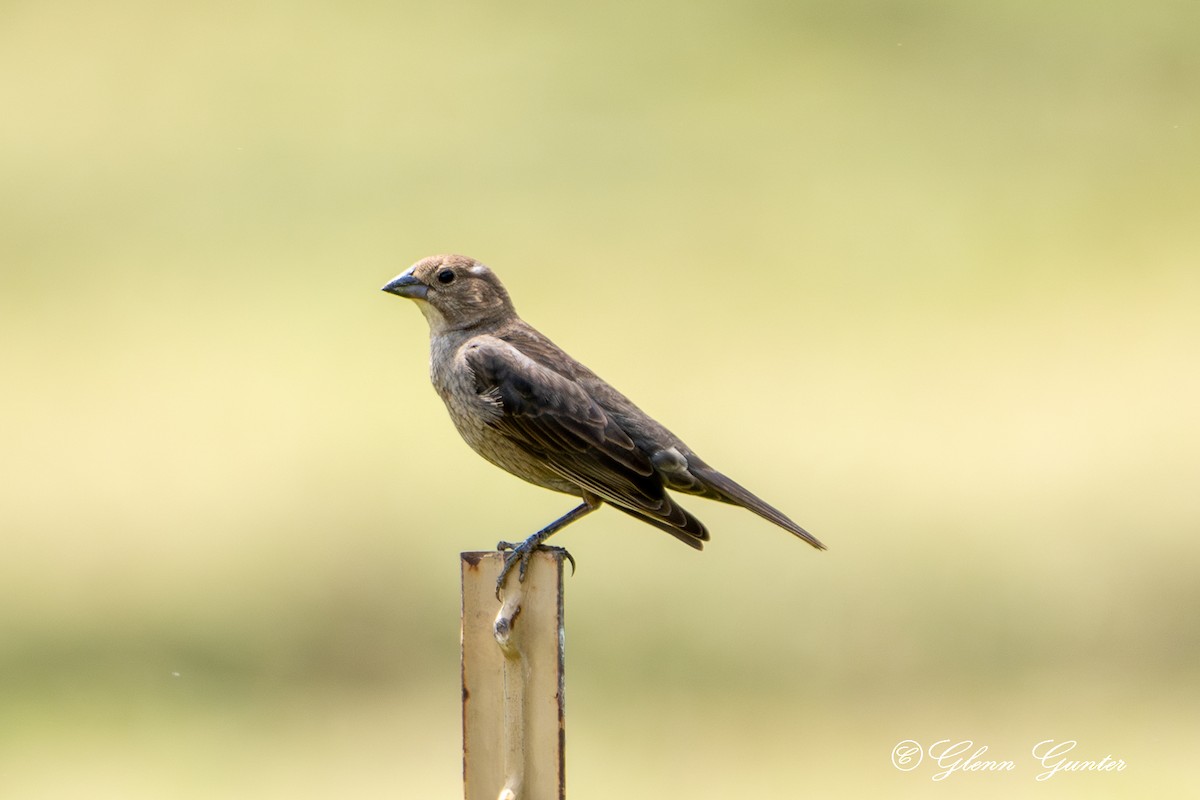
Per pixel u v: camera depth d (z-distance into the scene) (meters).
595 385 7.70
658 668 13.91
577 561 14.75
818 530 15.30
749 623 14.14
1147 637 14.12
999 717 12.91
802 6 39.62
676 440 7.71
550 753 5.32
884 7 38.75
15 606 14.94
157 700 13.59
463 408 7.66
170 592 15.15
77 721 13.18
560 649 5.30
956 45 36.84
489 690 5.37
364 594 15.07
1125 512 15.38
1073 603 14.50
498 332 7.86
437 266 7.86
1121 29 36.91
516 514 15.63
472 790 5.38
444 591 15.02
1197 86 33.41
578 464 7.39
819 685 13.61
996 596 14.66
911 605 14.33
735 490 7.62
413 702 13.86
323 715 13.58
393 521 15.77
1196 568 14.70
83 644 14.37
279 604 14.92
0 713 13.03
